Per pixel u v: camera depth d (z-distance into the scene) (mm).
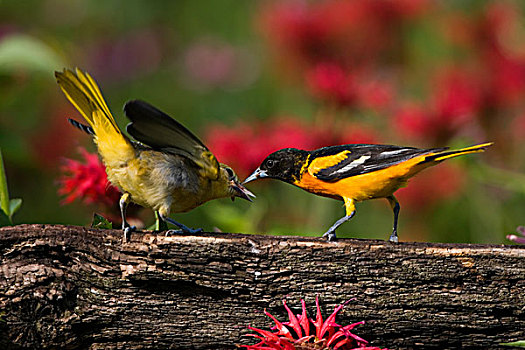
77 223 13516
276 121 11203
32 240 6309
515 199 13250
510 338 6520
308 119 14945
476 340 6566
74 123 7629
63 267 6363
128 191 7277
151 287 6461
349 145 7844
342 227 13070
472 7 15188
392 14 13266
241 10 17594
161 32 17453
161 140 6672
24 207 13352
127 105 5859
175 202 7492
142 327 6527
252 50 17016
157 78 17031
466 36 13602
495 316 6453
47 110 14117
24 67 10617
